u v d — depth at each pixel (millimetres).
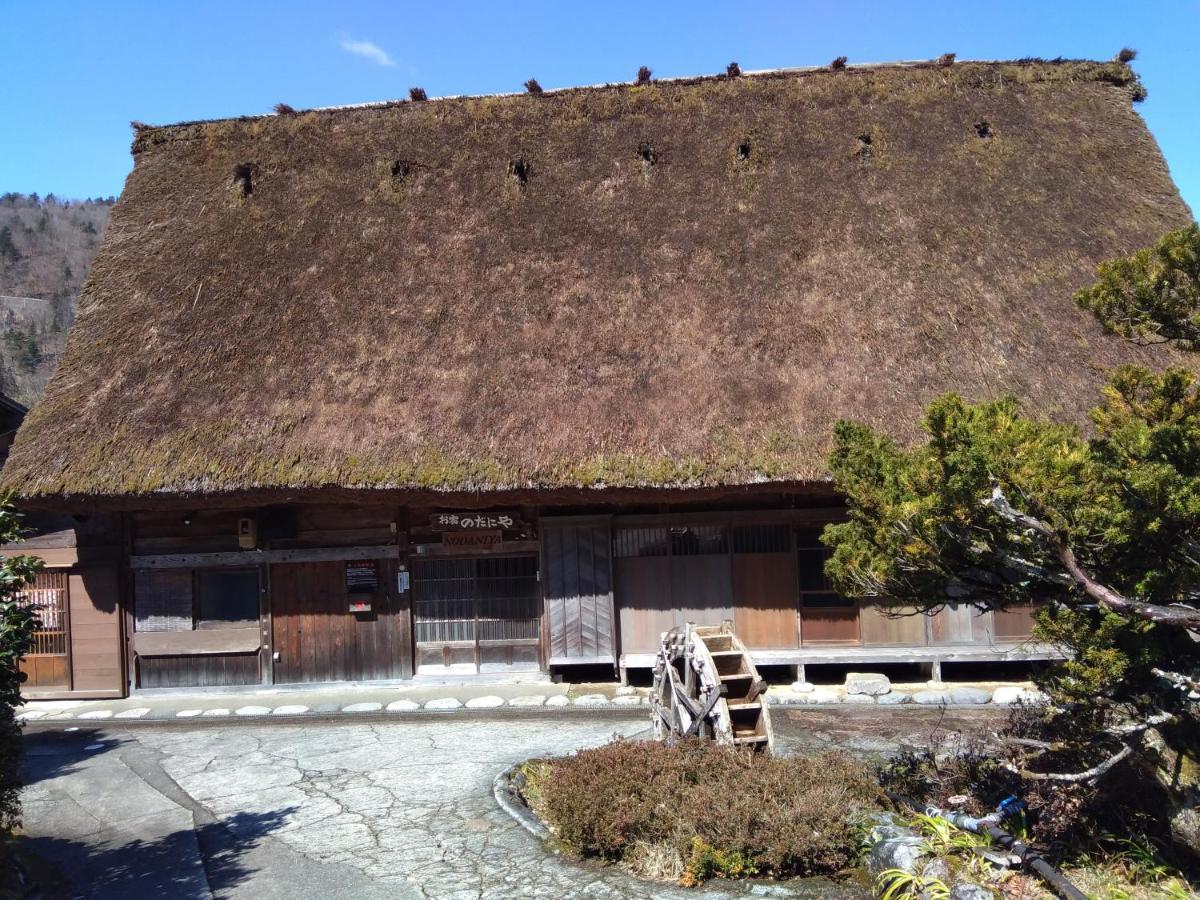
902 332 9633
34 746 8602
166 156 12711
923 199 11078
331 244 11312
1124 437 4242
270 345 10211
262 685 10398
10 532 5082
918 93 12352
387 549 10398
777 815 4840
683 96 12539
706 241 10852
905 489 4766
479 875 4926
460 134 12461
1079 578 4043
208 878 5117
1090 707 4277
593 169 11891
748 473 8570
